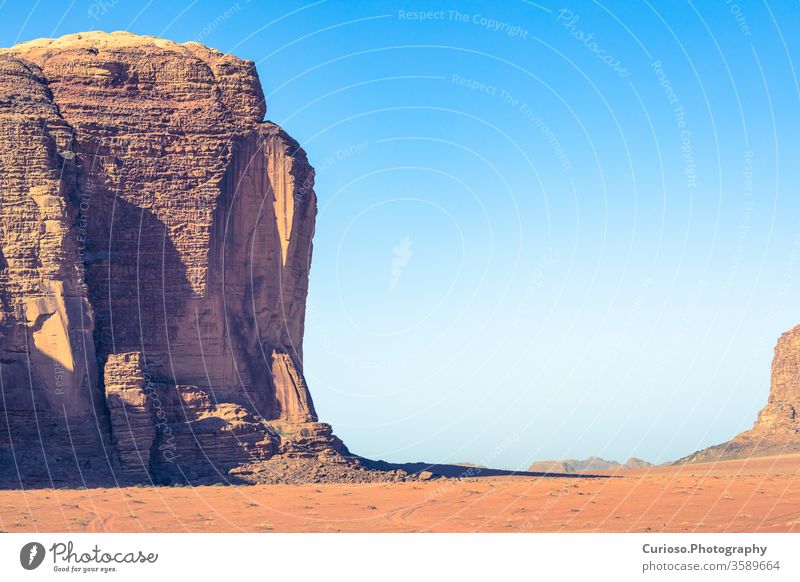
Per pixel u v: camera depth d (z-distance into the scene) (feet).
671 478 270.67
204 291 265.95
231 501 205.67
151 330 262.26
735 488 237.66
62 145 258.16
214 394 262.88
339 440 269.23
